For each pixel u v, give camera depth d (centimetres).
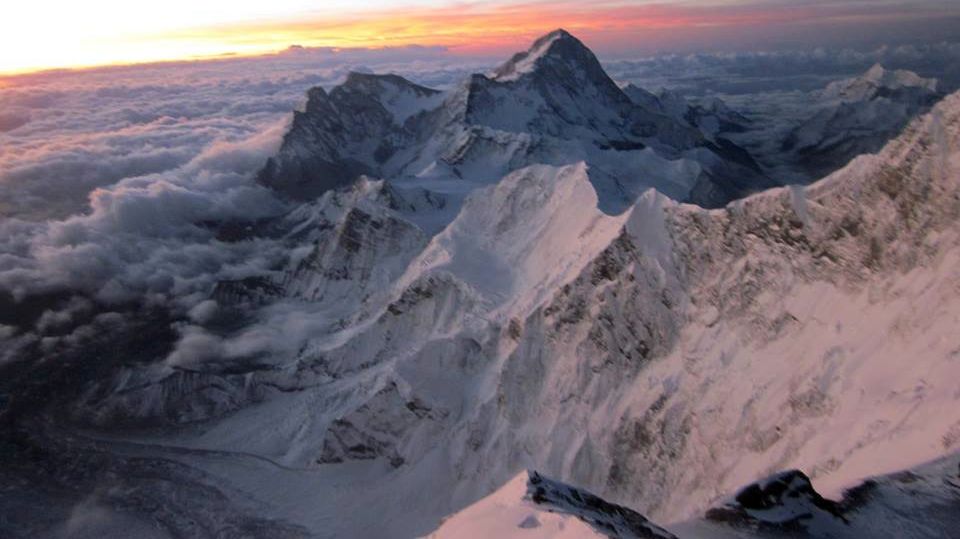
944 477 4119
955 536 3584
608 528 3562
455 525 4084
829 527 3834
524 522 3750
